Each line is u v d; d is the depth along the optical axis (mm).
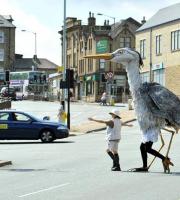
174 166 18625
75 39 111250
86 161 20500
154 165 18938
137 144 28328
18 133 31141
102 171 17250
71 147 27500
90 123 45125
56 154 23750
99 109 61812
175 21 71938
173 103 16984
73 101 94812
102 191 13117
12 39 121250
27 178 15852
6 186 14242
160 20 76438
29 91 90312
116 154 17438
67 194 12742
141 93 17188
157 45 76062
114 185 14109
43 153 24391
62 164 19656
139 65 17797
